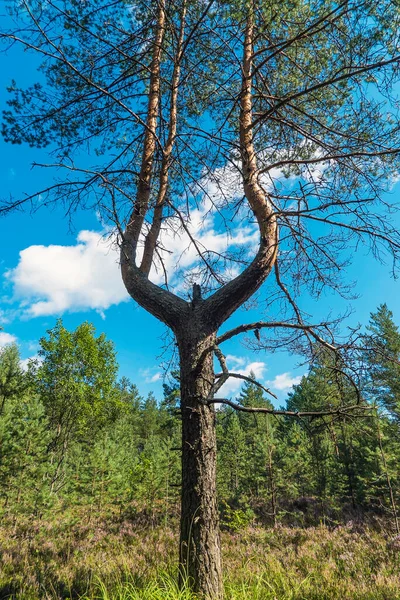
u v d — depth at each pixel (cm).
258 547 909
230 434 2138
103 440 1838
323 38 487
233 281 446
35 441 1302
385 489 1329
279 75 605
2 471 1219
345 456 1453
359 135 517
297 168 643
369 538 1013
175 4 533
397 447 1307
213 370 417
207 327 423
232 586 376
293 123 534
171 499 1606
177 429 2081
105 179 450
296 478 1777
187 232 562
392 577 608
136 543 998
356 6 402
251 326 421
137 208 540
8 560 672
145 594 336
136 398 5206
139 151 631
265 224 466
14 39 446
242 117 522
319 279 550
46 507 1259
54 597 444
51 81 546
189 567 326
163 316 451
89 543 998
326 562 757
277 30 525
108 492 1506
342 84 508
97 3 507
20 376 1423
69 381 2269
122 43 538
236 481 2022
